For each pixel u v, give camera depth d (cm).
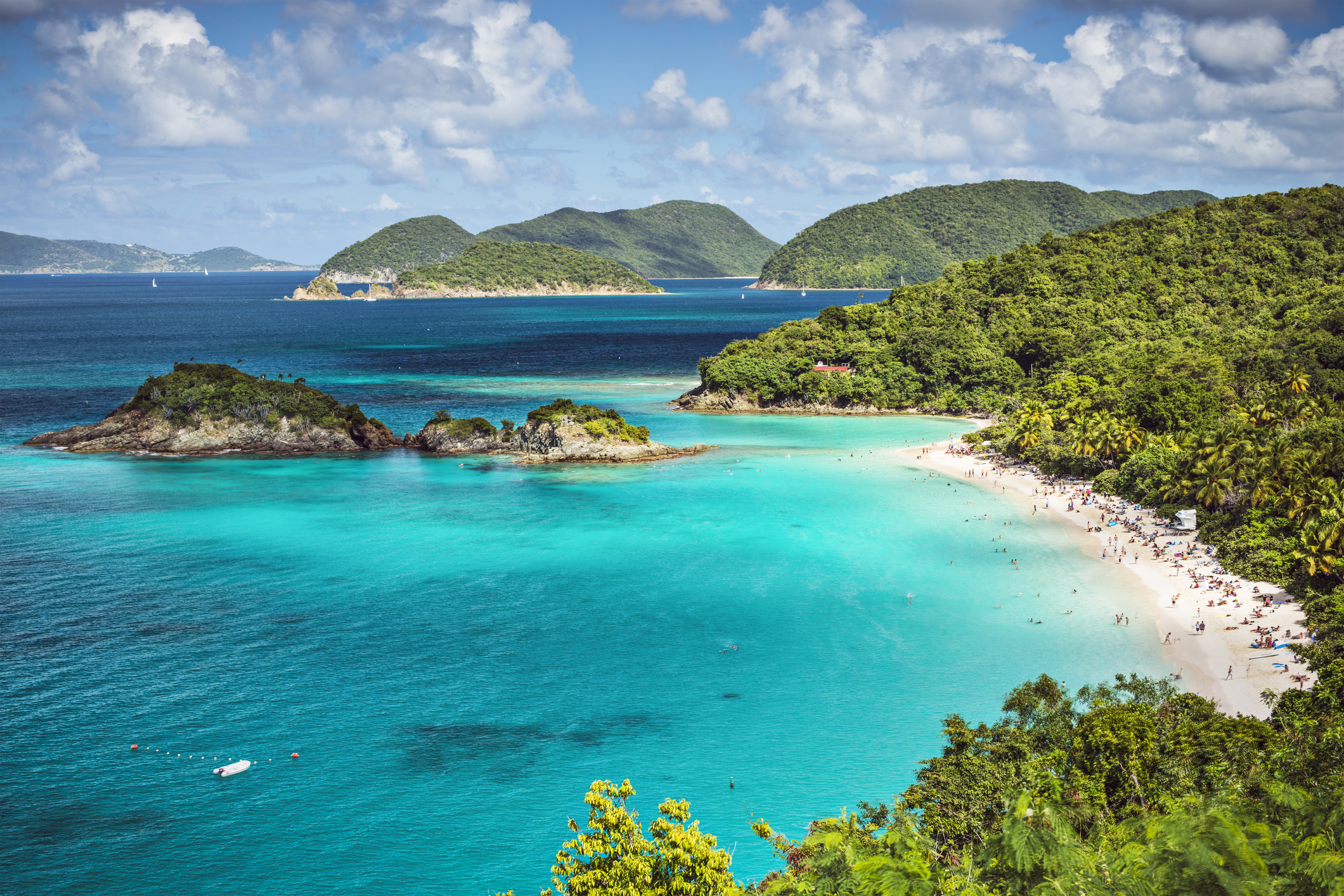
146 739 6231
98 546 10412
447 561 9912
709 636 7881
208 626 8112
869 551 10175
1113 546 10250
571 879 3491
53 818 5381
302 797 5609
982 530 10975
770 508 12094
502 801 5569
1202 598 8488
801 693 6844
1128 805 4328
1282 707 5378
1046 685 5434
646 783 5728
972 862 3728
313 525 11294
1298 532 8869
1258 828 3491
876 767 5853
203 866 5009
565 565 9762
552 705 6706
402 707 6681
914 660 7356
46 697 6781
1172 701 5528
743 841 5131
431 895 4797
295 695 6850
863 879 3506
